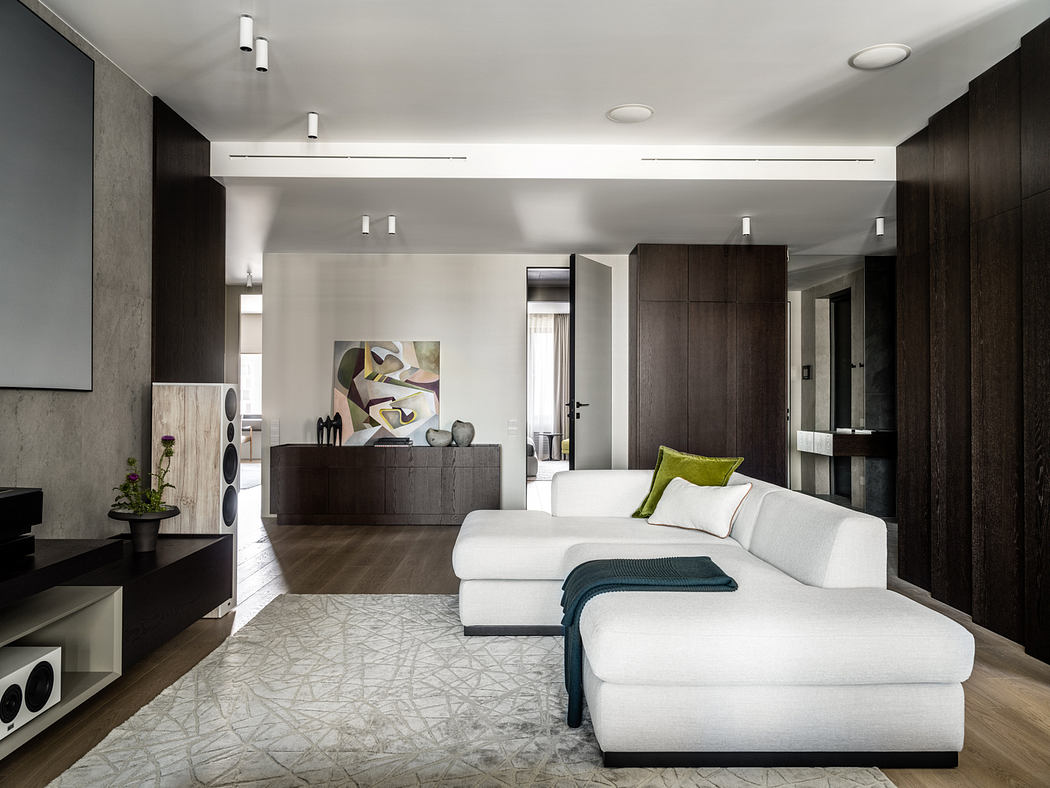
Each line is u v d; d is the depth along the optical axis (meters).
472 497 6.71
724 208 5.39
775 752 2.21
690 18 3.13
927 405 4.31
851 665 2.16
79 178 3.15
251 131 4.45
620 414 7.12
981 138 3.67
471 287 7.27
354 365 7.21
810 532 2.80
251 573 4.75
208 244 4.60
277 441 7.21
